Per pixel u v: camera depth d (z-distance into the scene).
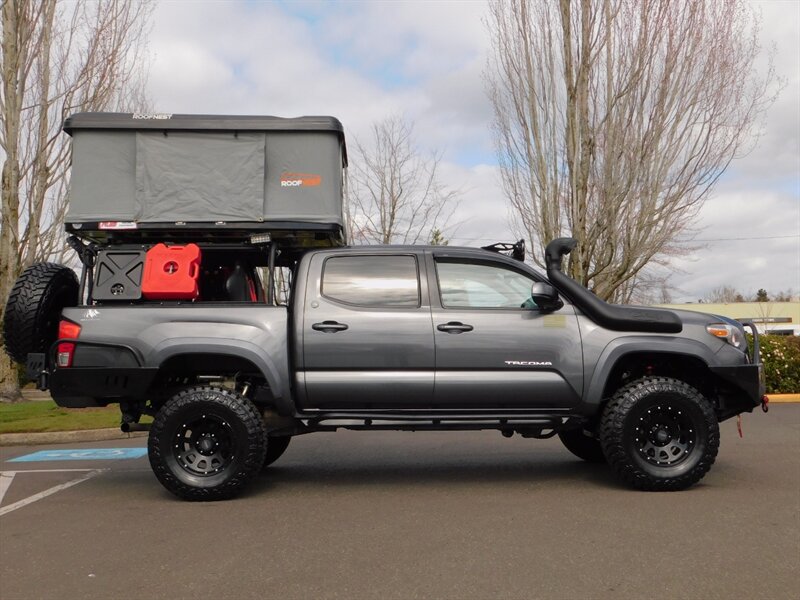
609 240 15.70
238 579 4.20
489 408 6.27
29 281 6.35
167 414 6.02
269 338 6.16
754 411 12.92
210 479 6.02
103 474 7.77
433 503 5.91
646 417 6.16
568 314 6.30
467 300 6.37
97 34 17.23
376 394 6.18
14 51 16.53
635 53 15.07
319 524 5.32
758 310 56.62
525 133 16.89
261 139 6.50
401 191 22.52
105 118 6.48
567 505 5.74
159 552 4.72
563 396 6.22
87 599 3.94
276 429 6.46
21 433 11.11
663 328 6.26
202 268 6.91
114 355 6.12
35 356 6.29
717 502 5.78
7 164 16.59
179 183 6.43
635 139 15.36
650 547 4.64
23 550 4.84
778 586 3.98
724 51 15.16
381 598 3.88
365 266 6.41
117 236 6.68
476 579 4.13
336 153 6.55
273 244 6.60
